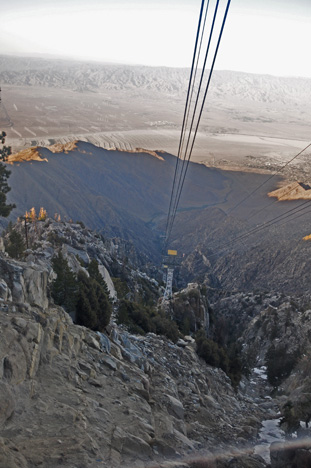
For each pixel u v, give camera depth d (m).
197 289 119.62
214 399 49.53
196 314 114.12
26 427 21.47
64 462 19.77
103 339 37.78
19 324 25.98
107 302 45.75
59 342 29.89
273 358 89.19
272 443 36.34
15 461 18.53
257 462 31.66
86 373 30.08
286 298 163.50
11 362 23.17
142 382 34.38
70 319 37.75
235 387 69.19
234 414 47.41
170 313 109.19
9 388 22.11
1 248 44.16
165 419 29.81
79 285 43.44
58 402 24.25
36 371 25.89
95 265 71.19
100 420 24.86
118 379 31.92
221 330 125.06
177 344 70.94
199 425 35.19
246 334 131.00
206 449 29.19
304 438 38.75
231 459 30.23
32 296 33.44
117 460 21.89
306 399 45.81
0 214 80.31
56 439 21.09
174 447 26.64
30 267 35.91
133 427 25.70
